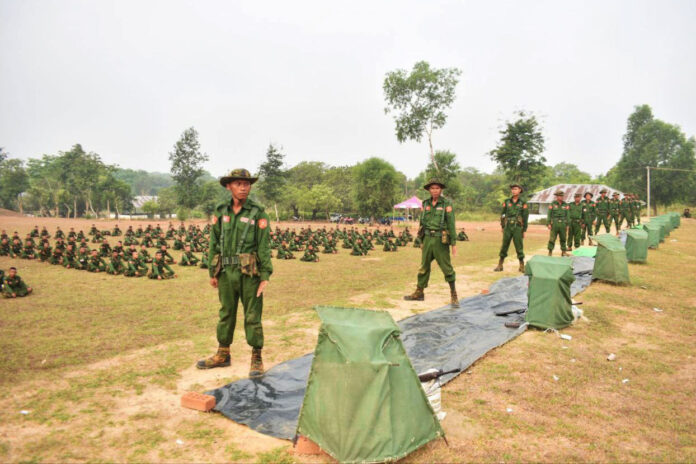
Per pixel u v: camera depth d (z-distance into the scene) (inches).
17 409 154.5
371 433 118.3
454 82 1464.1
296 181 2770.7
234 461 122.2
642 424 144.8
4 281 388.5
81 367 200.4
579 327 257.6
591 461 122.2
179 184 2139.5
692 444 131.9
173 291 418.6
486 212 2573.8
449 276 306.2
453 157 1571.1
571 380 180.7
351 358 123.8
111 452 126.0
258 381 176.4
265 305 348.8
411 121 1505.9
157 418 148.4
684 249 672.4
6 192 2972.4
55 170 3024.1
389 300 335.0
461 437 135.4
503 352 214.4
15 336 263.0
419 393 131.3
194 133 2107.5
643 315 287.7
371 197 1688.0
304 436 127.8
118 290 423.2
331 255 761.6
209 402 154.5
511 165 1509.6
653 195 2305.6
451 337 232.7
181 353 219.9
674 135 2279.8
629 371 192.1
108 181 2822.3
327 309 142.3
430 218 309.0
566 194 1855.3
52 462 120.3
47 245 657.0
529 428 141.1
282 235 989.2
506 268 494.9
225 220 190.9
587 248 570.3
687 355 213.5
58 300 374.0
